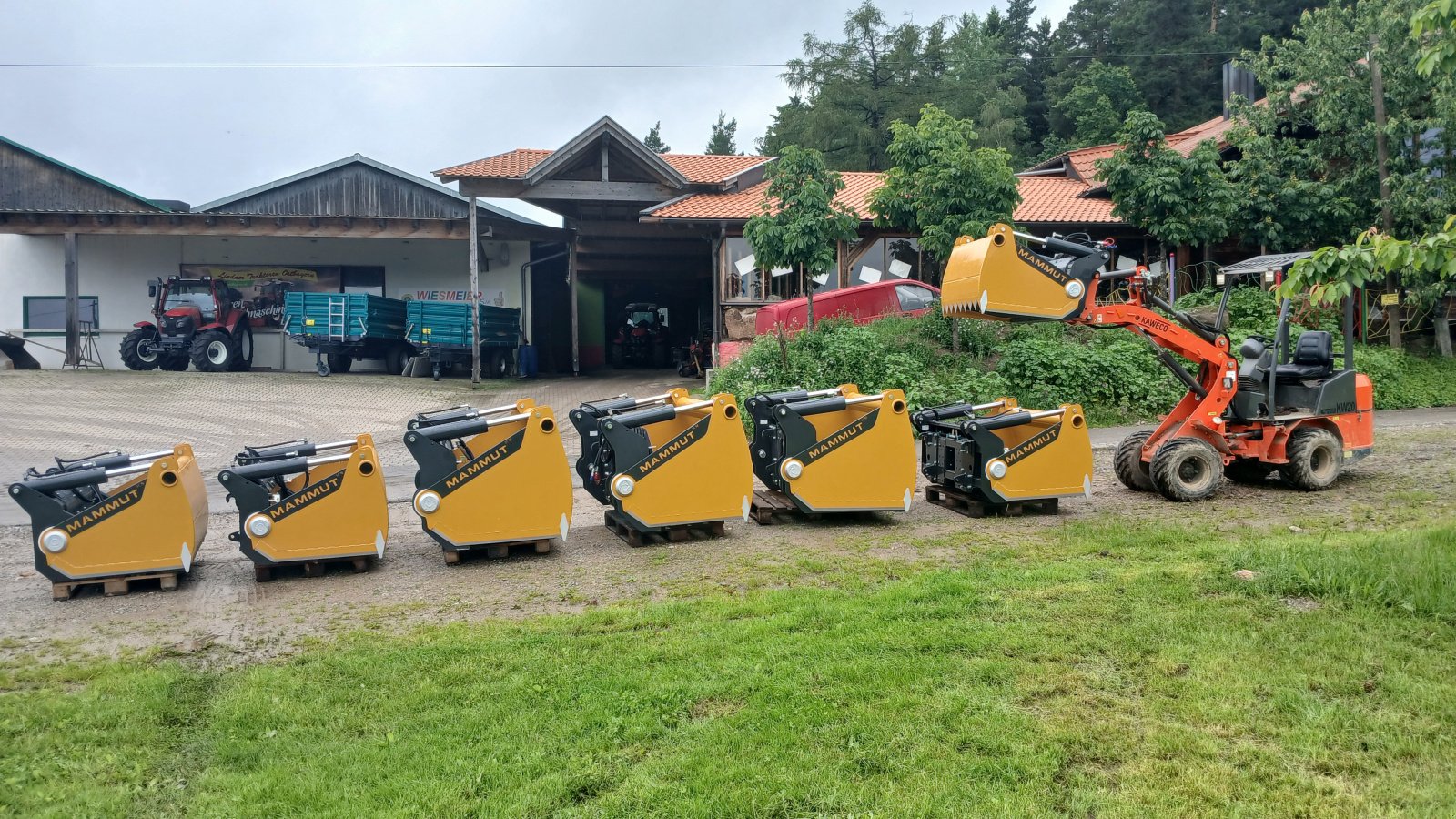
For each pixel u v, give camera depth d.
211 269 26.16
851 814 3.22
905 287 17.73
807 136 40.75
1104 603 5.37
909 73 42.22
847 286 20.98
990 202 15.43
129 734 4.14
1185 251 20.48
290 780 3.62
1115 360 15.20
